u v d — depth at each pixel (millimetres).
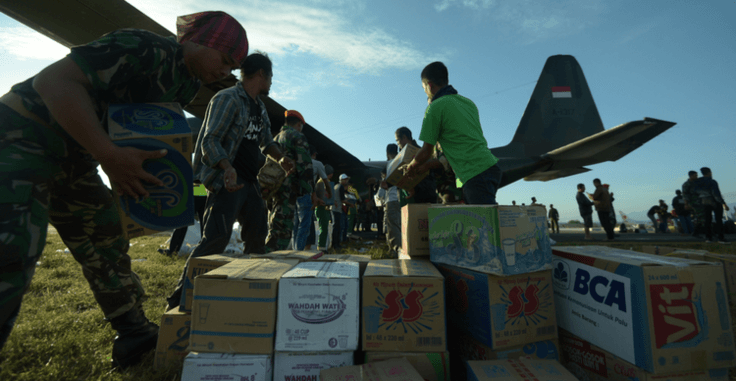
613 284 1104
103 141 826
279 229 2717
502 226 1189
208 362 1052
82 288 2482
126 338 1372
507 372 1029
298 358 1103
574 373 1263
